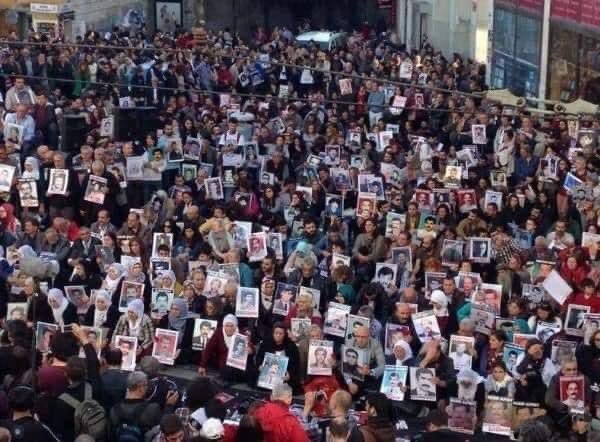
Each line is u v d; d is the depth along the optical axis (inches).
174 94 1711.4
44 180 1221.1
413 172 1323.8
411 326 913.5
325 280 1006.4
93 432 668.7
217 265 1005.8
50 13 2146.9
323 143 1424.7
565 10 1774.1
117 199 1228.5
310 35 2432.3
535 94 1882.4
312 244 1111.6
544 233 1177.4
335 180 1272.1
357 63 2020.2
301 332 914.7
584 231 1143.6
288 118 1542.8
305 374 894.4
